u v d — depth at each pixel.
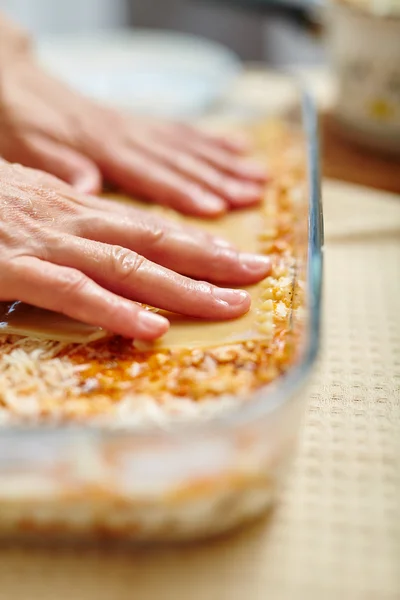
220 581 0.31
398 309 0.43
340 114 0.56
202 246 0.39
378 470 0.34
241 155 0.52
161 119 0.55
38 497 0.31
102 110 0.51
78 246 0.37
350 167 0.54
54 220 0.38
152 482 0.30
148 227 0.39
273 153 0.53
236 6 0.61
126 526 0.31
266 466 0.31
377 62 0.52
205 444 0.29
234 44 1.04
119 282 0.36
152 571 0.31
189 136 0.52
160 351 0.35
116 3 1.03
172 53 0.67
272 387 0.33
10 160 0.48
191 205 0.46
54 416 0.32
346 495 0.33
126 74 0.63
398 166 0.54
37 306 0.37
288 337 0.35
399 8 0.51
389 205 0.50
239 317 0.37
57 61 0.64
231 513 0.31
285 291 0.38
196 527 0.32
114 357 0.35
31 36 0.56
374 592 0.30
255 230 0.45
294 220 0.44
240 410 0.29
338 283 0.44
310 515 0.33
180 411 0.32
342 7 0.52
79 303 0.35
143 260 0.37
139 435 0.29
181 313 0.37
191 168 0.48
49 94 0.51
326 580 0.31
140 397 0.33
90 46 0.68
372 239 0.48
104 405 0.33
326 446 0.35
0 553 0.32
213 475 0.30
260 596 0.31
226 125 0.57
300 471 0.34
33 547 0.32
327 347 0.40
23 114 0.49
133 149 0.49
